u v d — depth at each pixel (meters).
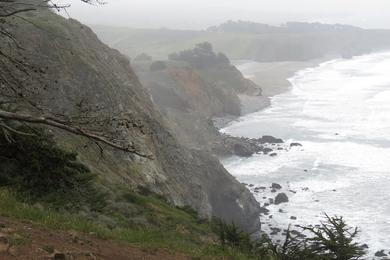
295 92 168.00
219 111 134.50
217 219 27.27
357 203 70.56
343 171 85.00
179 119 107.38
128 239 13.96
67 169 17.56
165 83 127.06
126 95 51.50
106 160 36.72
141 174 40.22
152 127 52.31
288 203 72.31
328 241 17.73
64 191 17.42
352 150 97.12
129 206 21.98
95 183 23.69
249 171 88.19
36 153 16.25
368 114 127.94
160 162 49.47
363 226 62.00
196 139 101.75
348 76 198.38
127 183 35.44
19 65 12.95
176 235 19.67
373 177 81.12
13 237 8.93
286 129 118.50
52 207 15.52
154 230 18.55
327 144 102.44
